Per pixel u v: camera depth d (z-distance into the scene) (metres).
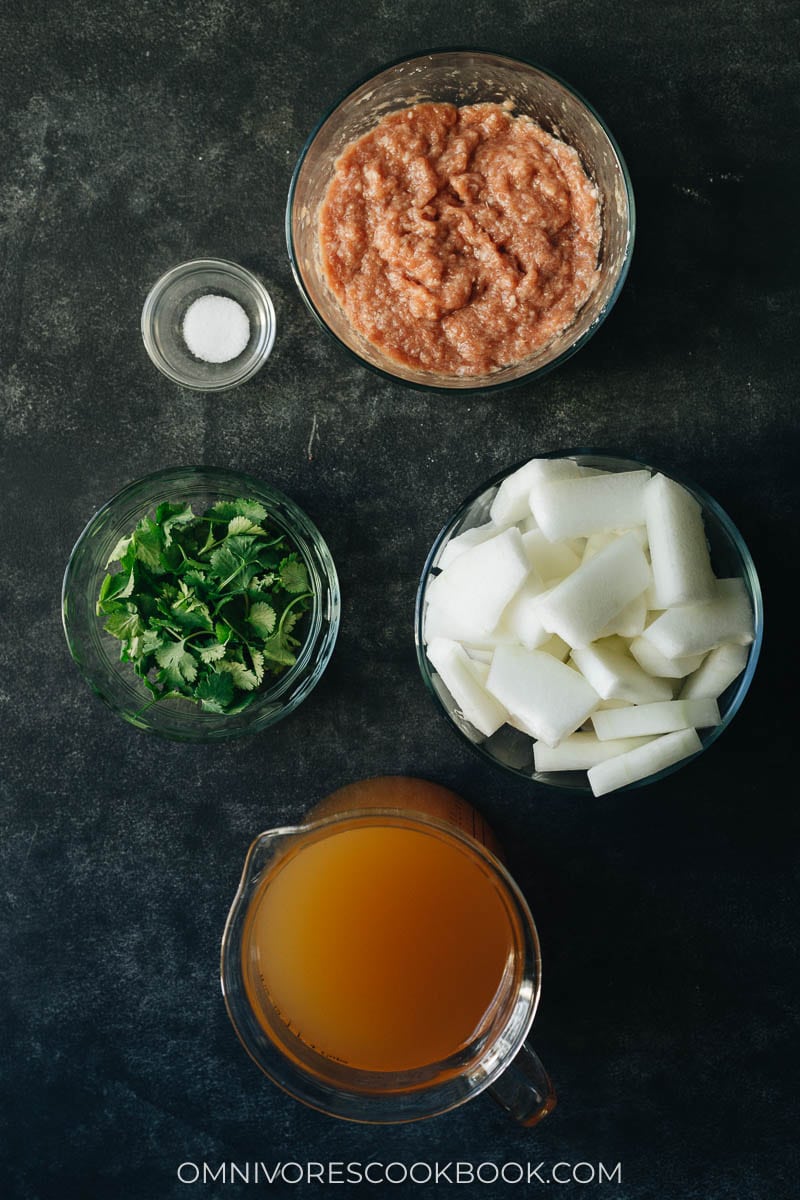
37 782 0.73
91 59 0.71
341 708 0.72
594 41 0.71
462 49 0.66
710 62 0.71
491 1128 0.73
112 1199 0.73
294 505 0.70
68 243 0.72
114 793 0.73
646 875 0.72
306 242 0.70
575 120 0.69
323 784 0.72
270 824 0.72
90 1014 0.73
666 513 0.64
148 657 0.69
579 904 0.72
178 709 0.72
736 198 0.72
